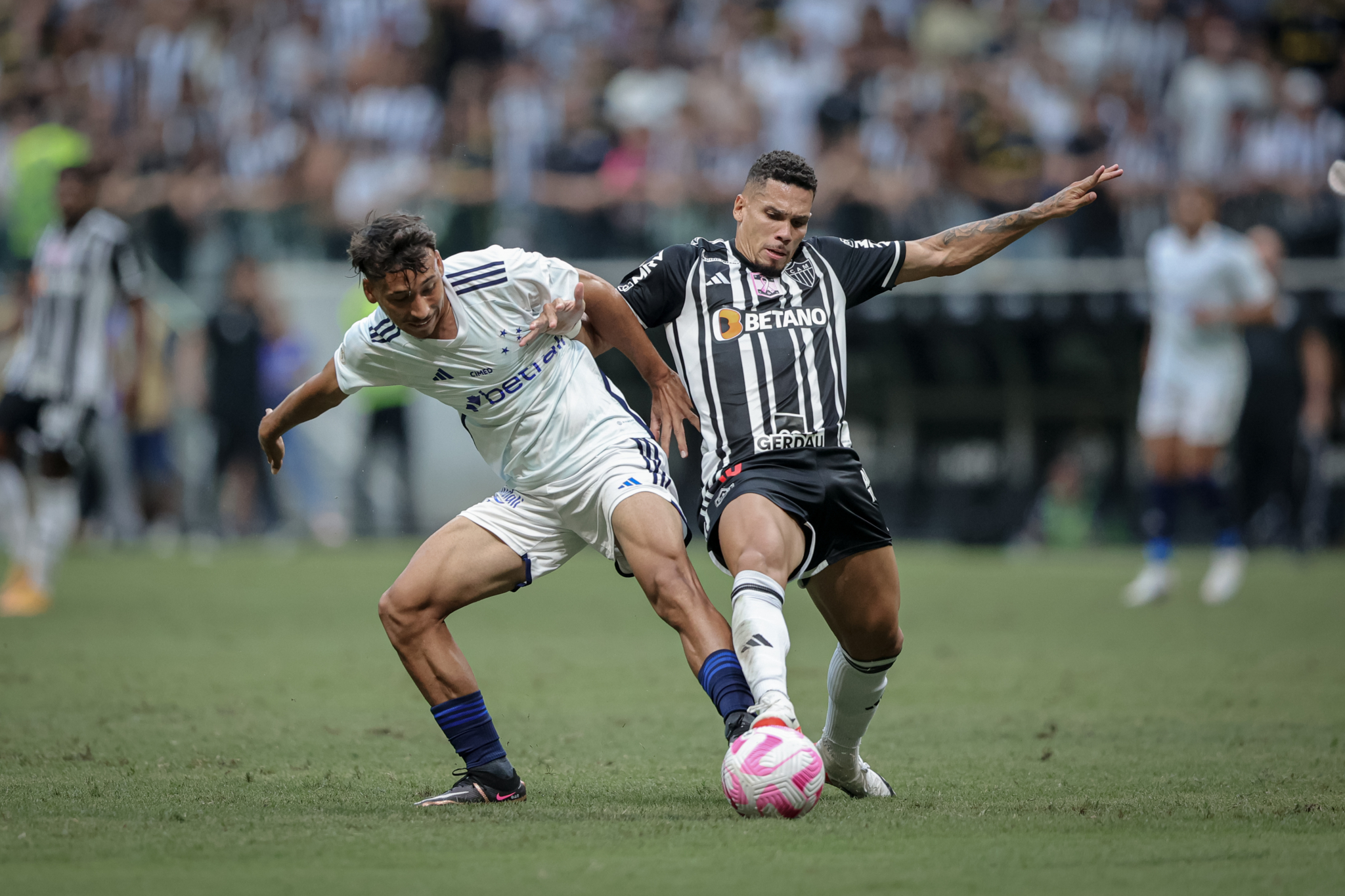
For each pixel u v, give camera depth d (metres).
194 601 36.62
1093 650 28.78
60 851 12.16
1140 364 47.75
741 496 14.37
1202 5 53.75
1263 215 47.31
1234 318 37.19
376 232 13.47
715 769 16.89
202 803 14.49
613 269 48.94
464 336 14.27
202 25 55.56
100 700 22.28
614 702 22.47
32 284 33.78
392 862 11.75
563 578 45.91
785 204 14.84
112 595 37.94
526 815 13.82
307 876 11.27
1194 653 28.30
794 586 40.62
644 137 50.50
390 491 49.25
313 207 49.97
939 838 12.61
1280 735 19.39
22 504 34.62
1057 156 49.03
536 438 14.71
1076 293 47.47
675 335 15.20
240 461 49.56
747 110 51.19
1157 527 37.12
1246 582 41.69
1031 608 35.84
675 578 14.17
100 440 49.56
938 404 48.47
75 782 15.76
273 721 20.48
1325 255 47.00
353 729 19.84
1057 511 48.38
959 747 18.55
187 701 22.31
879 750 18.33
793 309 15.06
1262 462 47.47
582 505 14.73
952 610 35.44
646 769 16.89
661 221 48.78
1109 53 54.16
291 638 30.25
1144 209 47.59
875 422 48.59
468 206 49.56
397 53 52.66
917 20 55.31
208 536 49.97
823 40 54.09
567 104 51.34
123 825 13.27
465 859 11.83
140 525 50.34
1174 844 12.36
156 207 49.72
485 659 27.72
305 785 15.72
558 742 18.89
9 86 57.12
